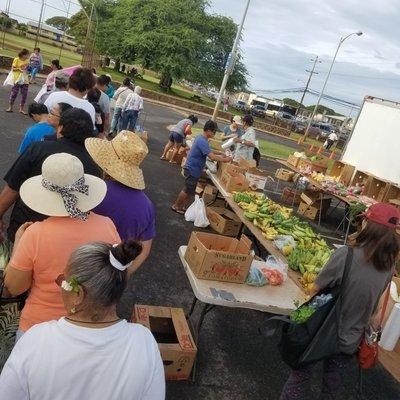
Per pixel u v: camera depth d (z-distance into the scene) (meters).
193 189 7.15
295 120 47.81
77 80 4.18
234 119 10.19
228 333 4.17
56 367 1.22
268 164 16.53
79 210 1.93
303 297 3.69
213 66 43.81
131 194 2.56
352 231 9.80
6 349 2.16
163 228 6.48
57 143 2.74
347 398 3.69
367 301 2.52
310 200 9.84
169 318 3.54
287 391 2.82
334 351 2.55
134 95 11.11
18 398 1.23
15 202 2.80
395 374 2.83
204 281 3.48
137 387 1.29
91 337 1.27
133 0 40.09
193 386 3.30
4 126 9.55
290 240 4.69
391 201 9.54
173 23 39.84
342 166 12.31
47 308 1.89
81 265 1.31
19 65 10.92
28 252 1.84
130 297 4.34
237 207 5.85
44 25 48.56
